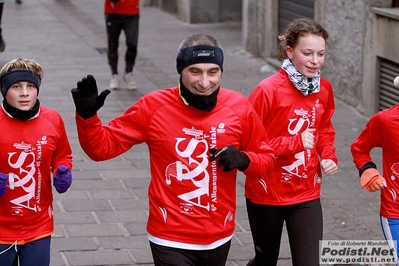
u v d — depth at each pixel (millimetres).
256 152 6074
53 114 6461
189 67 5652
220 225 5949
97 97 5617
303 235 6918
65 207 10203
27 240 6379
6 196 6273
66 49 21531
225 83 17828
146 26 25766
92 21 26438
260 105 6898
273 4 19312
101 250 8836
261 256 7418
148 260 8578
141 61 20141
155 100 5898
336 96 16250
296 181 6988
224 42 22750
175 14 27750
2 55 20469
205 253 5957
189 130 5832
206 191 5852
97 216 9922
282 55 7117
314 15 17078
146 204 10414
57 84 17328
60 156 6562
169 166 5875
